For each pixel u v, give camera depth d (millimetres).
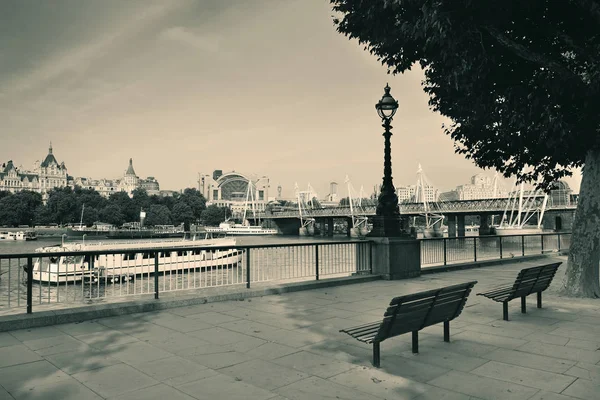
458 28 10109
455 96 13461
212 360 7016
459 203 111500
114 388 5809
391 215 16984
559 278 17938
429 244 21141
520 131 12398
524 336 8469
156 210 184750
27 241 120188
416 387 5859
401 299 6469
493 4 9906
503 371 6484
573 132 11320
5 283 31547
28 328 9156
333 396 5559
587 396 5535
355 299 12508
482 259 23719
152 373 6398
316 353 7402
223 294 12320
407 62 13586
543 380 6105
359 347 7754
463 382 6039
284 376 6285
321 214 152625
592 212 12773
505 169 14914
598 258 12945
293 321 9773
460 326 9305
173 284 29344
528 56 11039
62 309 10078
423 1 10406
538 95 11523
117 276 30312
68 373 6398
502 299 9695
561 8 11383
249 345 7879
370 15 11414
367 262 16953
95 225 157750
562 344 7918
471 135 14148
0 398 5469
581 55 11430
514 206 100250
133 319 10008
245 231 176375
